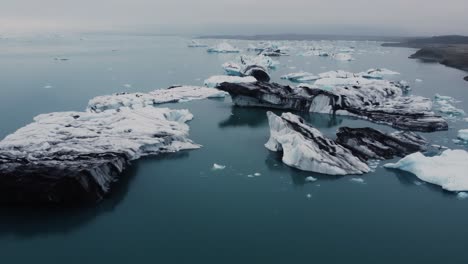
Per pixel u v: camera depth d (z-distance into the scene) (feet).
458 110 177.37
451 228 85.46
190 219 88.99
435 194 101.40
